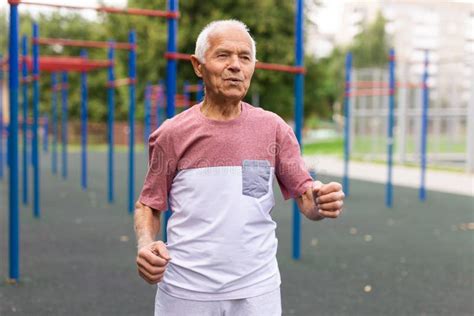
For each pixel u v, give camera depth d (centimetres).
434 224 727
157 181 174
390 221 749
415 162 1731
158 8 2317
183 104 1794
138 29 2341
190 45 2244
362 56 3600
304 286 420
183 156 168
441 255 540
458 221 752
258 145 169
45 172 1408
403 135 1730
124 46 757
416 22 4594
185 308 168
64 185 1121
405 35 4581
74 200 901
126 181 1222
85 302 371
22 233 618
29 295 385
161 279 164
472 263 506
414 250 562
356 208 869
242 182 166
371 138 1920
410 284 431
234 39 165
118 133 2914
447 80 1683
